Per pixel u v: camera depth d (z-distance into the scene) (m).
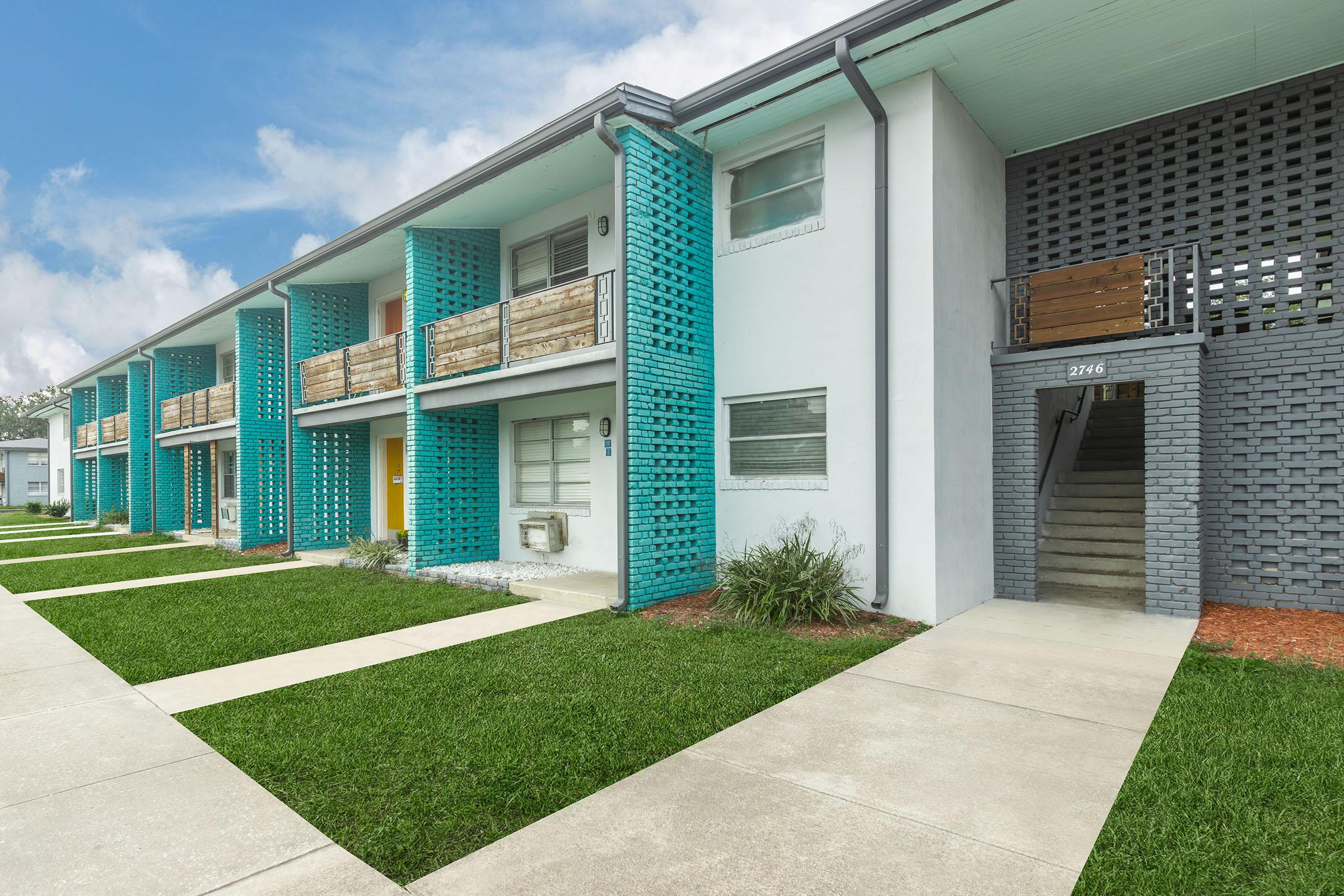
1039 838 2.93
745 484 8.62
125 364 21.84
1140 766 3.58
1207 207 7.86
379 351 11.84
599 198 9.98
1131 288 7.57
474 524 11.30
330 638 6.61
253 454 15.16
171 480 20.25
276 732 4.23
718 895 2.56
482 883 2.65
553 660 5.69
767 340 8.47
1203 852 2.79
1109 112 8.10
